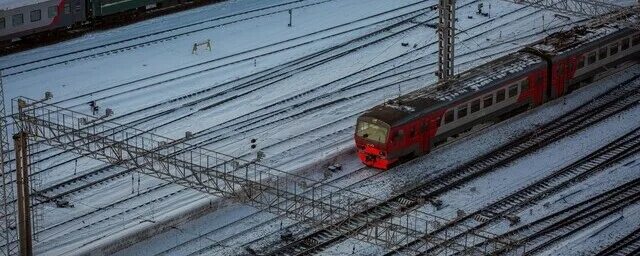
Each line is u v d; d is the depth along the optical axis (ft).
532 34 313.73
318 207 195.52
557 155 249.14
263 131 256.52
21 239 200.64
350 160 245.24
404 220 218.59
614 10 294.25
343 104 271.90
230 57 296.30
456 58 297.33
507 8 332.19
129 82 278.87
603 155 249.14
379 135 237.25
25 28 294.46
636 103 276.82
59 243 209.56
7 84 273.75
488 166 241.96
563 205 226.58
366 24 321.11
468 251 190.80
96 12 309.42
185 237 213.05
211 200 219.82
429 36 313.32
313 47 304.91
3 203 212.23
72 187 229.45
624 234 215.72
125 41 302.86
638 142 255.09
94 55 293.43
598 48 282.56
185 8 328.70
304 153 246.06
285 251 208.03
